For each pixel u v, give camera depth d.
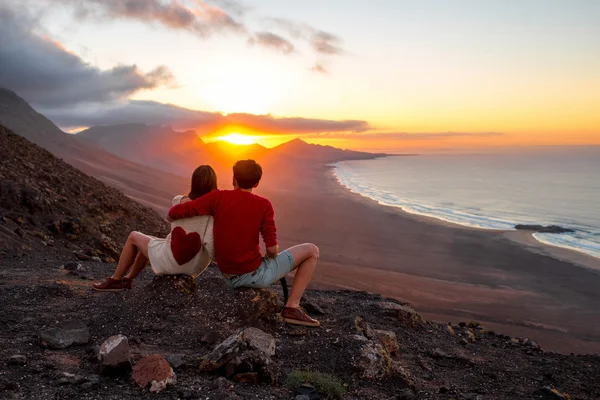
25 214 11.79
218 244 4.72
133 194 71.19
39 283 6.12
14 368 3.57
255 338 4.23
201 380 3.66
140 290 5.35
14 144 17.17
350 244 62.03
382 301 8.17
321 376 3.96
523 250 62.09
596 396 5.21
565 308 36.44
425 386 4.52
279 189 158.88
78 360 3.90
